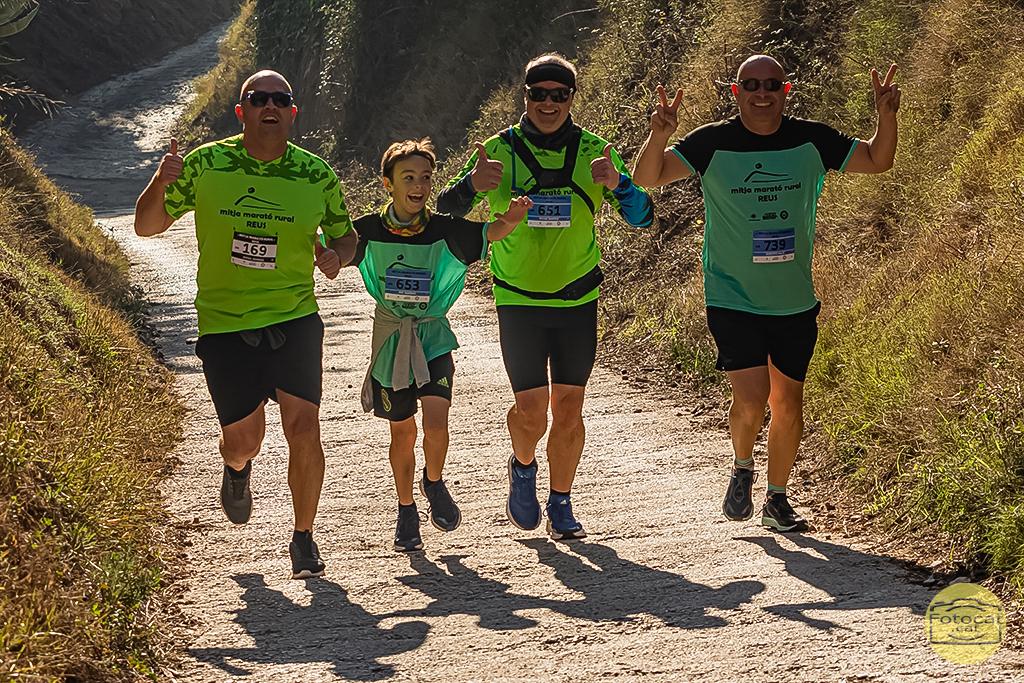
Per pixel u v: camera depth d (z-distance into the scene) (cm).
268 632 874
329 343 2209
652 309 2058
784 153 1023
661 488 1224
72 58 9706
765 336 1049
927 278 1374
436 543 1084
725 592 912
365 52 5491
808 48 2441
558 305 1041
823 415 1288
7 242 2192
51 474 984
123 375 1645
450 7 5094
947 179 1555
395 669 793
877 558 974
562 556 1030
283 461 1375
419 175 1005
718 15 2745
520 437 1066
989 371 1076
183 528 1134
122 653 796
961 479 981
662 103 1023
